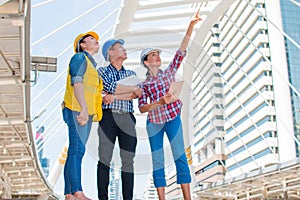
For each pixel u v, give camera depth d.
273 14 54.50
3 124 18.39
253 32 54.94
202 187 21.25
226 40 60.72
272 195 20.42
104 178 3.09
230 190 21.89
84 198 3.17
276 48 53.91
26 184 37.56
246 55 56.41
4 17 8.15
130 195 2.89
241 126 57.34
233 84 60.19
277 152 49.97
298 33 57.16
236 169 57.00
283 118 50.94
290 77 53.09
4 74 12.94
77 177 3.21
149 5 15.07
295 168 15.88
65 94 3.29
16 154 25.58
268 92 52.22
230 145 59.22
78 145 3.27
